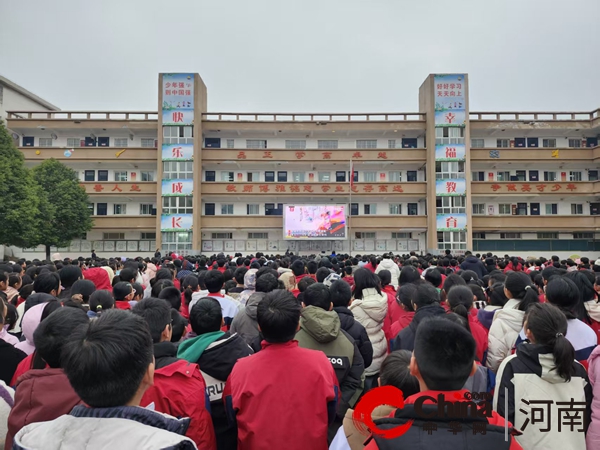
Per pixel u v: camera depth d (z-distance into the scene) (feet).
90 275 30.22
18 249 112.88
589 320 16.81
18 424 7.74
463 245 110.32
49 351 8.42
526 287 14.88
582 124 114.73
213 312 11.36
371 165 117.29
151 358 6.05
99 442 4.98
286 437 8.63
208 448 9.26
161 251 108.58
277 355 9.29
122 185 112.37
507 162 116.26
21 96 134.72
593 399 9.29
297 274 28.02
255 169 119.03
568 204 118.42
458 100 112.16
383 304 16.47
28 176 82.43
